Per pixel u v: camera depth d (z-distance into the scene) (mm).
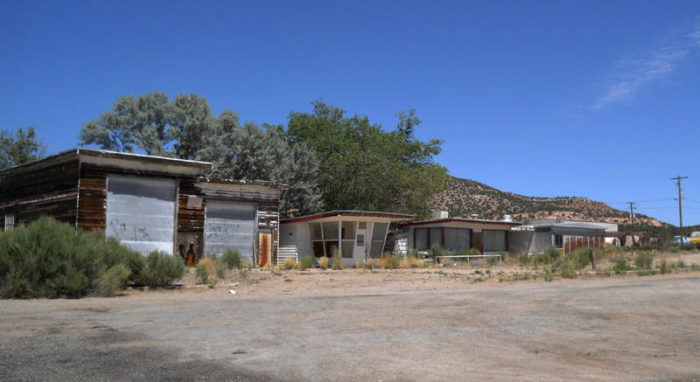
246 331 7820
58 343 6738
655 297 12711
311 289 16094
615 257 32469
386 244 40344
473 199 122062
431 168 47250
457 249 37156
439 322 8961
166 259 16031
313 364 5754
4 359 5824
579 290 14508
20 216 24562
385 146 44094
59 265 13047
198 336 7363
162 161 23938
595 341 7508
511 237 43344
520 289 15062
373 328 8266
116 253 15547
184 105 41844
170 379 5062
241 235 27312
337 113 49531
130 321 8734
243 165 39938
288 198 40375
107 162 22891
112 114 40156
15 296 12508
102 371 5348
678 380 5465
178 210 24797
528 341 7422
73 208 22188
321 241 31797
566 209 117750
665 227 99375
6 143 40219
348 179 42156
